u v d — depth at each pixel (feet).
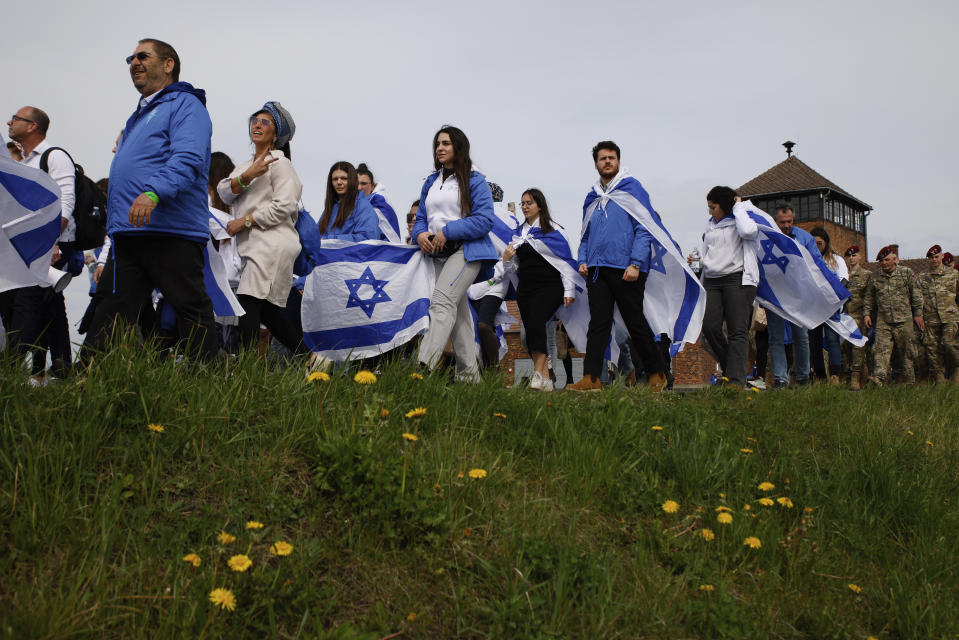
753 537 10.84
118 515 7.94
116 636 6.71
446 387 13.30
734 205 25.41
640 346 21.31
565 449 12.05
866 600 10.84
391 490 9.05
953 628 10.25
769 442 15.37
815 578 10.85
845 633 9.74
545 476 11.41
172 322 15.31
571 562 8.96
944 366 37.88
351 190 20.49
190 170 12.84
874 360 34.14
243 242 16.72
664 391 18.80
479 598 8.41
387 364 13.66
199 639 6.74
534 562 8.86
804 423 17.16
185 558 7.27
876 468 14.32
